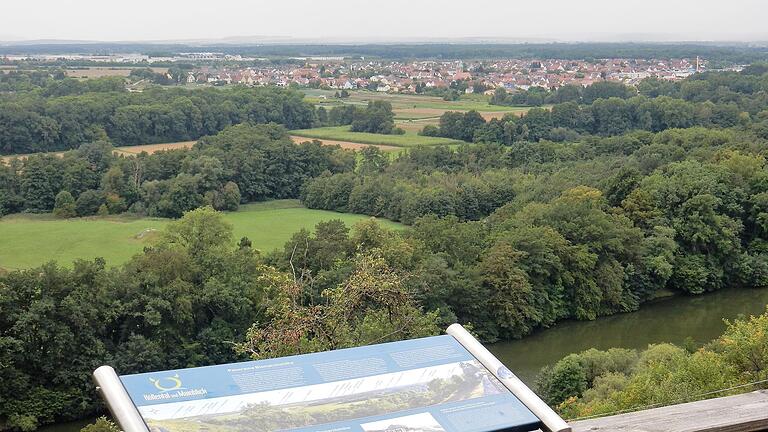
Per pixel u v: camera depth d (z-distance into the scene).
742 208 54.91
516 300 43.34
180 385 4.30
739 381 15.05
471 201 67.12
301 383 4.44
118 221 69.12
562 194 58.97
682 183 55.78
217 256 42.31
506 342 43.00
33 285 36.28
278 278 19.91
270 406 4.21
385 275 19.62
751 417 4.76
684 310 47.81
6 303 35.31
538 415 4.28
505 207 60.25
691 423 4.71
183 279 40.41
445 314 42.16
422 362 4.75
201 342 38.50
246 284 40.22
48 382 35.38
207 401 4.19
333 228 45.69
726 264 52.41
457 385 4.52
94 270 38.22
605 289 47.75
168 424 3.98
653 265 49.25
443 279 42.91
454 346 4.95
